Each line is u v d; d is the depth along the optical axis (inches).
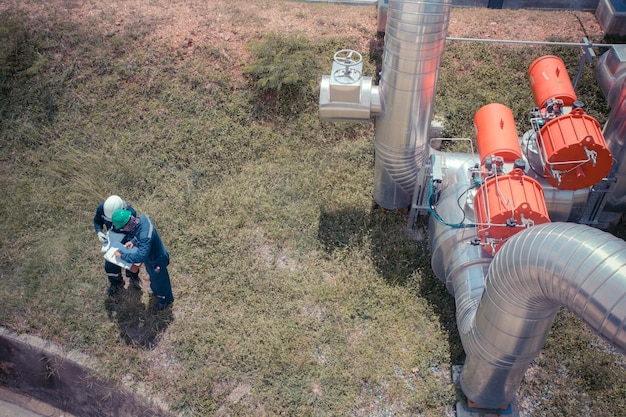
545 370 258.5
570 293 161.8
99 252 307.0
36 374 284.7
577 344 266.5
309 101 369.1
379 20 396.8
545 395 252.1
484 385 226.5
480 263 250.4
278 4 435.8
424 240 309.6
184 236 310.5
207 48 386.3
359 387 254.2
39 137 363.3
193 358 264.4
